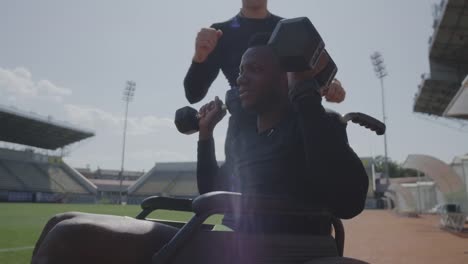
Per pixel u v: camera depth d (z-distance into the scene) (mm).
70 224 949
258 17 2057
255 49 1413
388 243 12781
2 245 9922
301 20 1107
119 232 993
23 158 62594
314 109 1179
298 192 1349
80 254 927
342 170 1185
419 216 34375
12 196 55375
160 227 1104
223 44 1993
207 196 1057
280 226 1273
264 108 1418
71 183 66125
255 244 1118
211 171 1688
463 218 17953
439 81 36406
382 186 64625
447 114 16172
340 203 1278
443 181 21297
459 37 30219
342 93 1746
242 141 1518
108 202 76250
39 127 63812
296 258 1176
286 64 1144
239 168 1488
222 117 1717
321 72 1241
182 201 1589
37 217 22094
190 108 1739
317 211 1297
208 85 1977
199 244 1072
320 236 1301
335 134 1193
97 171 110812
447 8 26266
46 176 63531
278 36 1125
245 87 1395
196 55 1717
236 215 1210
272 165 1363
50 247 924
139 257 1002
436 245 12109
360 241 13516
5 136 67375
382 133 1354
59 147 76562
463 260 8891
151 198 1633
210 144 1715
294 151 1345
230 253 1086
